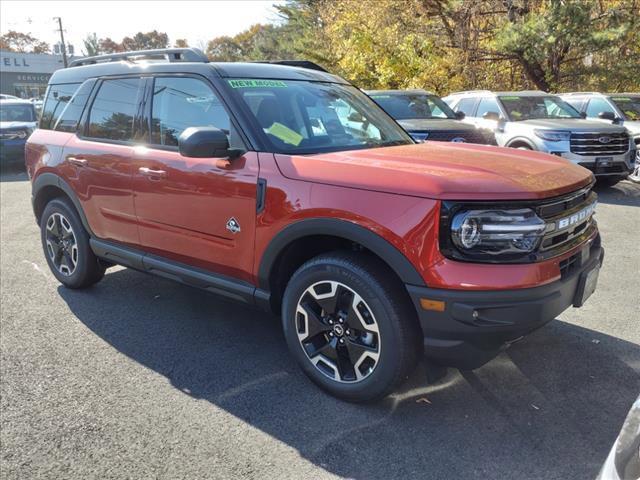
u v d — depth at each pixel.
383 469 2.54
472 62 18.23
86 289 4.97
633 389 3.18
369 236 2.72
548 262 2.66
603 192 9.47
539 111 10.38
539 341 3.78
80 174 4.37
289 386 3.28
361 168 2.88
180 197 3.58
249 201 3.20
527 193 2.60
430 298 2.59
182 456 2.65
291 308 3.18
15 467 2.58
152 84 3.92
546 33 15.23
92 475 2.53
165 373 3.46
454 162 3.01
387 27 19.36
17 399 3.16
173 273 3.83
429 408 3.02
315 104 3.76
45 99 5.02
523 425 2.85
